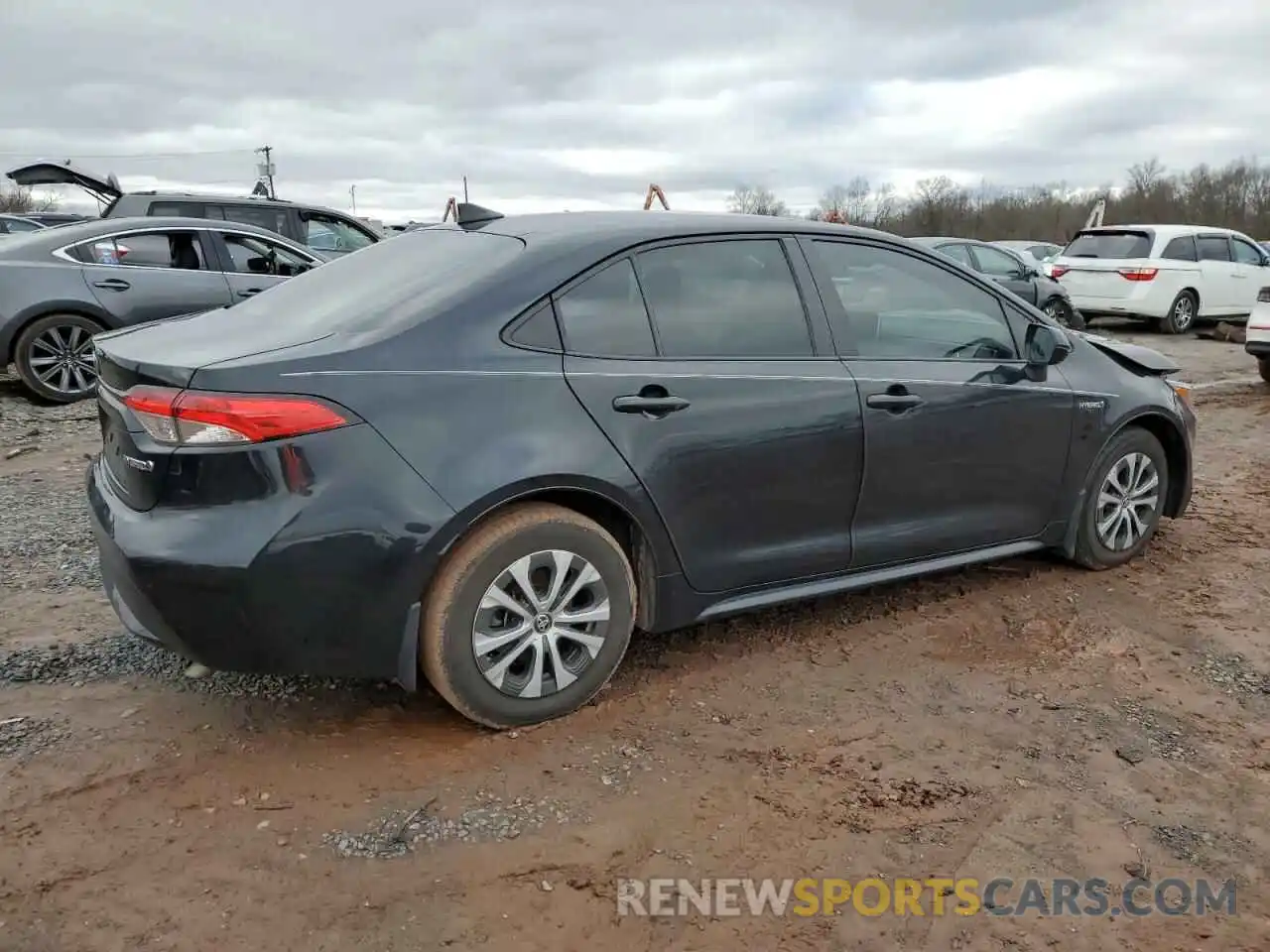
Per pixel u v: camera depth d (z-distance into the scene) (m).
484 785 2.80
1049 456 4.19
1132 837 2.68
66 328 7.70
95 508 2.94
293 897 2.34
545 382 2.96
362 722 3.12
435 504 2.76
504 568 2.92
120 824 2.58
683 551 3.28
